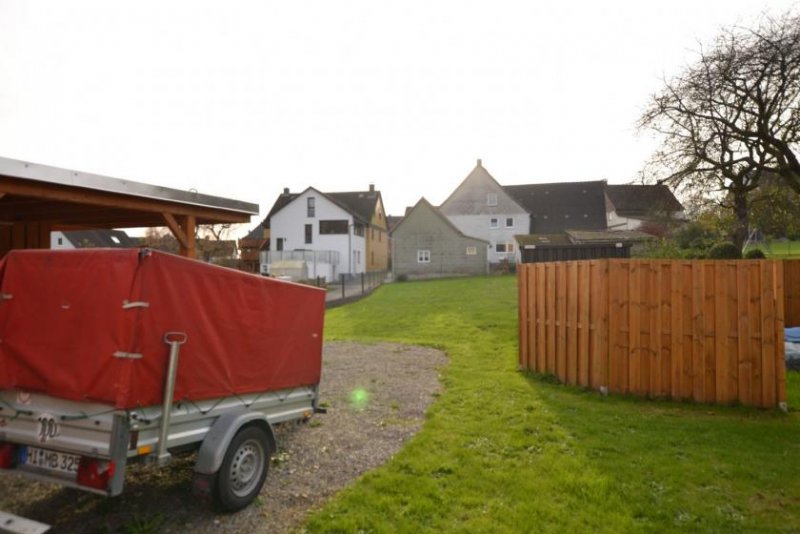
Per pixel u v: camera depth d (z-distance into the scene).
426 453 5.41
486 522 3.94
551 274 8.98
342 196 58.34
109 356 3.64
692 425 6.30
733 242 20.36
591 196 52.66
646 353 7.63
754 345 7.23
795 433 6.05
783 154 17.30
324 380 9.16
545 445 5.62
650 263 7.65
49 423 3.83
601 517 4.01
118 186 7.04
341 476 4.93
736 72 17.25
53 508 4.26
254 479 4.45
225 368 4.52
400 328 16.11
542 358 9.23
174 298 3.97
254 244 52.75
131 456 3.63
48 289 3.96
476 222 49.12
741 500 4.32
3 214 9.11
